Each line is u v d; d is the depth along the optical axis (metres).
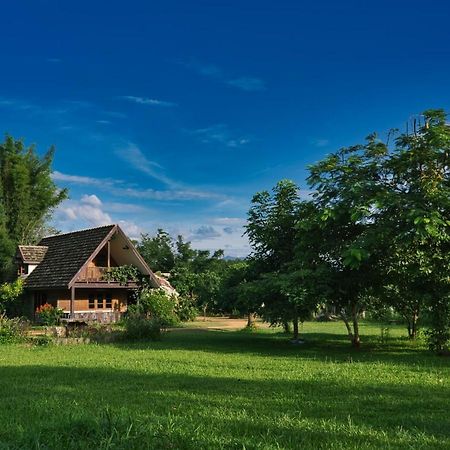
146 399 9.73
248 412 8.55
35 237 52.72
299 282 18.45
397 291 20.02
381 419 8.08
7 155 51.47
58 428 6.46
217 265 60.75
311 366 14.52
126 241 38.34
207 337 26.25
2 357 17.25
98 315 37.69
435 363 15.16
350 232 18.95
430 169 17.53
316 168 18.80
